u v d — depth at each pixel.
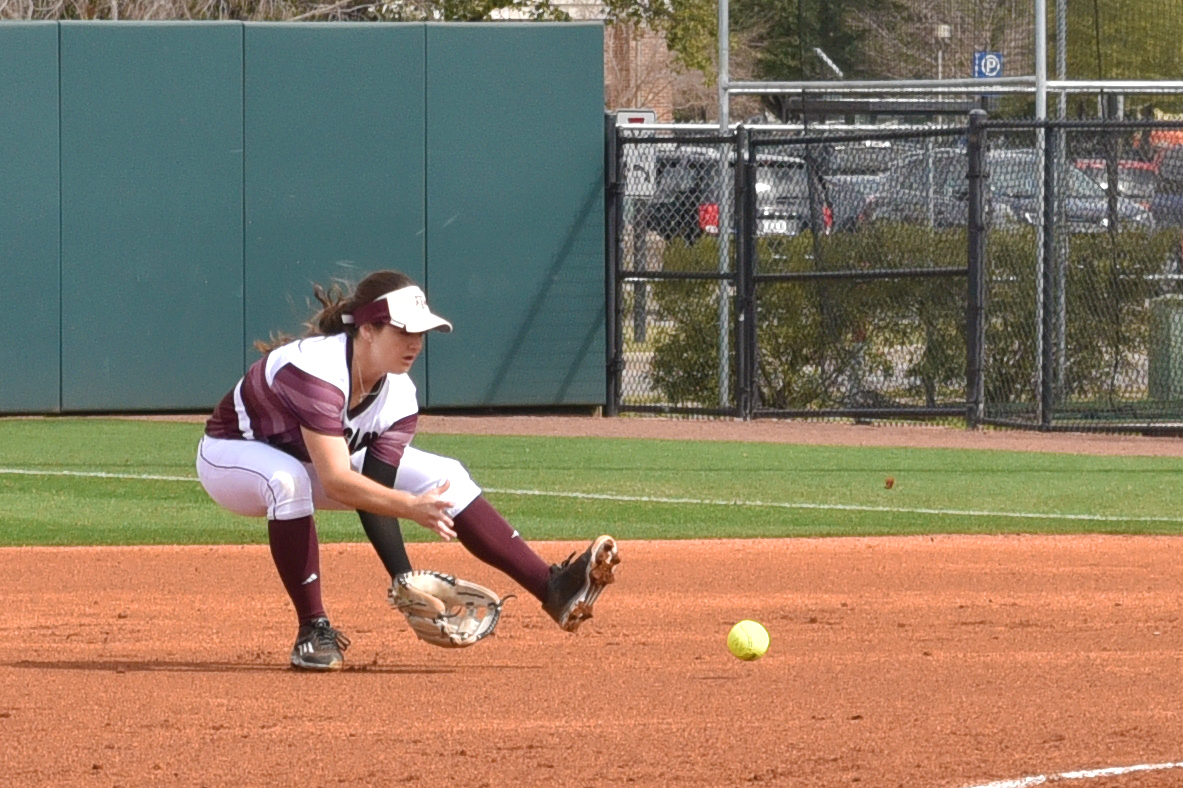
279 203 52.84
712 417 53.84
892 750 15.85
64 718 17.39
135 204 52.47
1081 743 16.09
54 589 27.23
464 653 21.75
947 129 48.56
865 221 52.12
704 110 120.44
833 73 59.78
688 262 54.41
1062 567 29.17
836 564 29.55
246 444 19.78
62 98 51.91
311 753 15.82
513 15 88.25
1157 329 50.34
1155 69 64.56
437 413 54.78
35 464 42.78
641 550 31.03
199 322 53.09
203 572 28.98
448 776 14.95
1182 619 24.31
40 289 52.38
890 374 51.84
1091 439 47.75
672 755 15.70
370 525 20.39
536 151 53.66
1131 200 51.69
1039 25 51.03
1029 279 50.72
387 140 53.06
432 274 53.50
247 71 52.47
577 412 55.22
